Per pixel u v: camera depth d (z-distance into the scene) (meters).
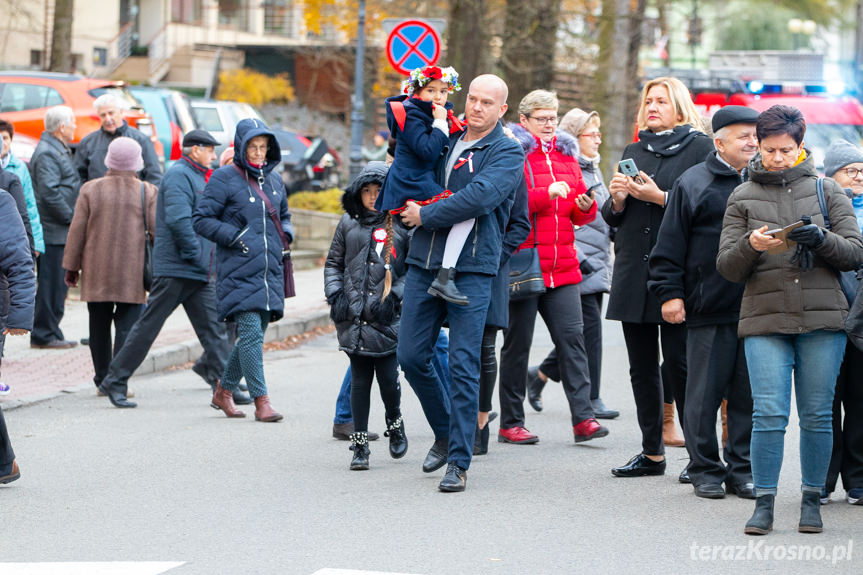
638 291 10.81
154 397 15.62
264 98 66.50
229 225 13.73
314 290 26.61
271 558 8.48
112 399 14.83
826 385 9.11
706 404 10.24
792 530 9.26
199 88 68.19
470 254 10.41
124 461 11.77
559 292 12.65
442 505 10.02
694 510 9.87
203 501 10.18
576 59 36.53
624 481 11.02
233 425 13.71
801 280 9.05
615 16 32.78
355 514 9.73
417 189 10.41
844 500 10.41
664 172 10.90
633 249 10.87
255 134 13.65
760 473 9.19
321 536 9.06
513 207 10.95
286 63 69.94
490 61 33.78
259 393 13.91
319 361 19.08
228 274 13.78
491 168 10.35
